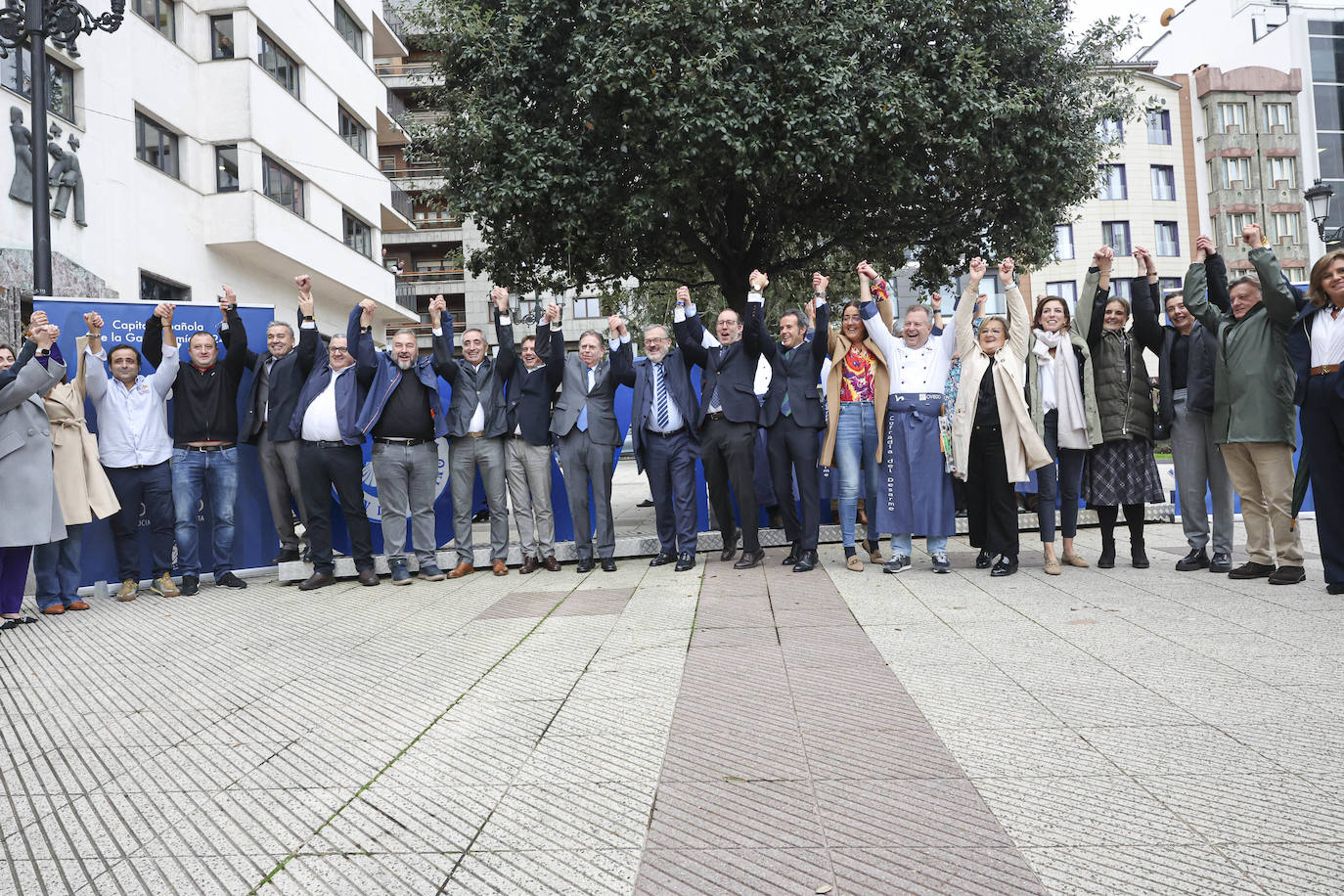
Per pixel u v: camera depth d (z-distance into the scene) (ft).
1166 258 130.41
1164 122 131.95
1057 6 39.65
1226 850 7.71
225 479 25.32
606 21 32.99
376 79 92.99
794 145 32.22
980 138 35.76
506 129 33.99
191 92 63.00
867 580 21.72
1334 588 18.10
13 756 11.39
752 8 32.14
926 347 22.62
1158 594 18.86
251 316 27.40
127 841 8.74
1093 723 11.05
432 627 18.61
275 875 7.94
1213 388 21.06
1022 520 30.45
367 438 25.30
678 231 39.65
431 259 153.89
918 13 34.47
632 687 13.46
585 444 25.13
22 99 46.91
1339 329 17.88
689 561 24.54
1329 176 137.39
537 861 8.04
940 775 9.64
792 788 9.44
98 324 23.52
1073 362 22.03
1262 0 145.59
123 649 17.78
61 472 22.36
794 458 23.32
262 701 13.58
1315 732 10.45
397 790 9.85
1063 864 7.58
